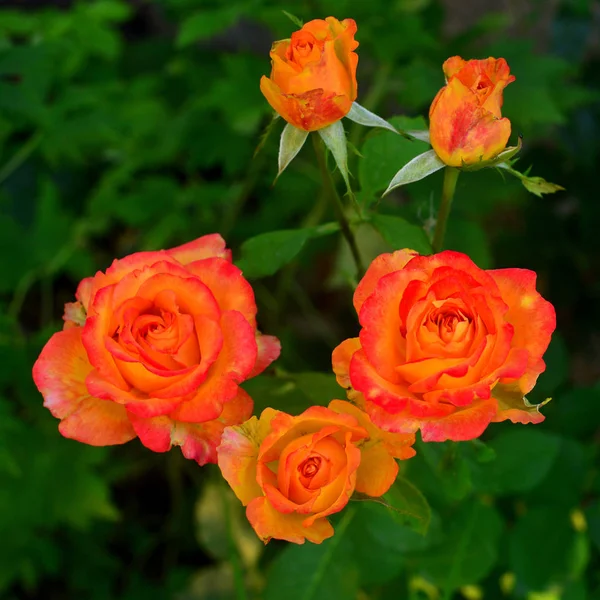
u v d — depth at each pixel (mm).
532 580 681
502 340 514
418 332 517
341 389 603
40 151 955
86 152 938
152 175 1006
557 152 990
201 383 536
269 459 541
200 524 767
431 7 929
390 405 515
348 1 778
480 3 1196
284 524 528
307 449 527
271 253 611
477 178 737
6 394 821
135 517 953
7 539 778
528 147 1052
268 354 561
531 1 1081
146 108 907
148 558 922
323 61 548
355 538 654
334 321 1093
